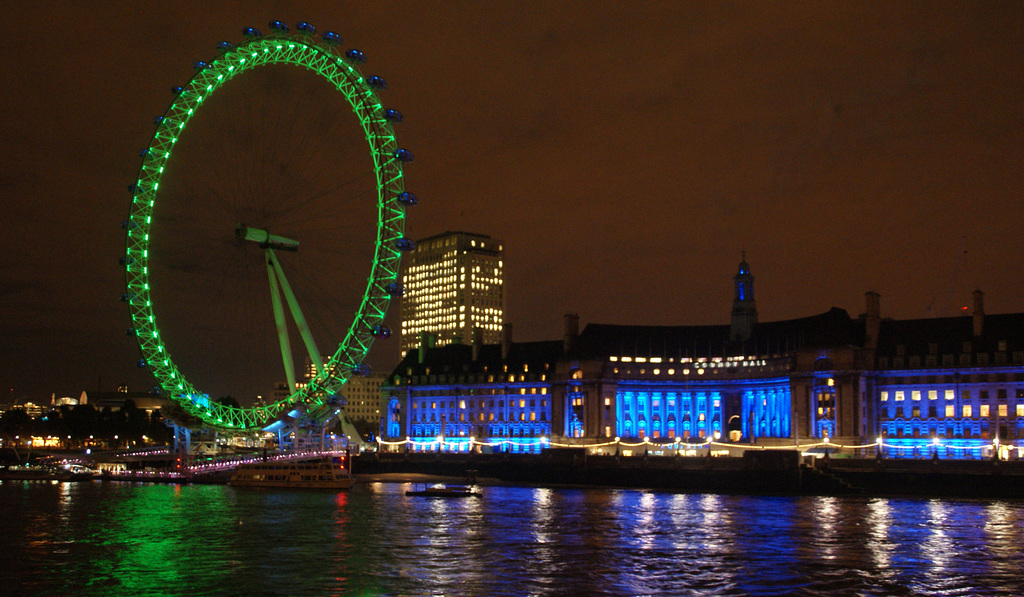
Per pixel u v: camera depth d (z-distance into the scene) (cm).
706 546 11212
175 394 18112
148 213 17750
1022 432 19762
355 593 8812
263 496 17400
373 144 17400
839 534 12112
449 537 11900
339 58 17175
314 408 18988
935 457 17300
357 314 17488
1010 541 11569
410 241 17512
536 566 10025
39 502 16062
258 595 8744
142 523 13175
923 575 9612
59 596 8725
